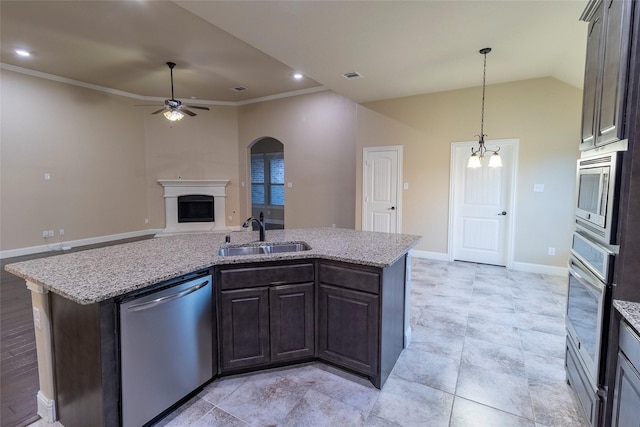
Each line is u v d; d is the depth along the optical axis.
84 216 6.59
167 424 1.87
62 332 1.77
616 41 1.50
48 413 1.88
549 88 4.63
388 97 5.70
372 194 6.08
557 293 4.00
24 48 4.77
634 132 1.40
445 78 4.70
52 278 1.73
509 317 3.32
